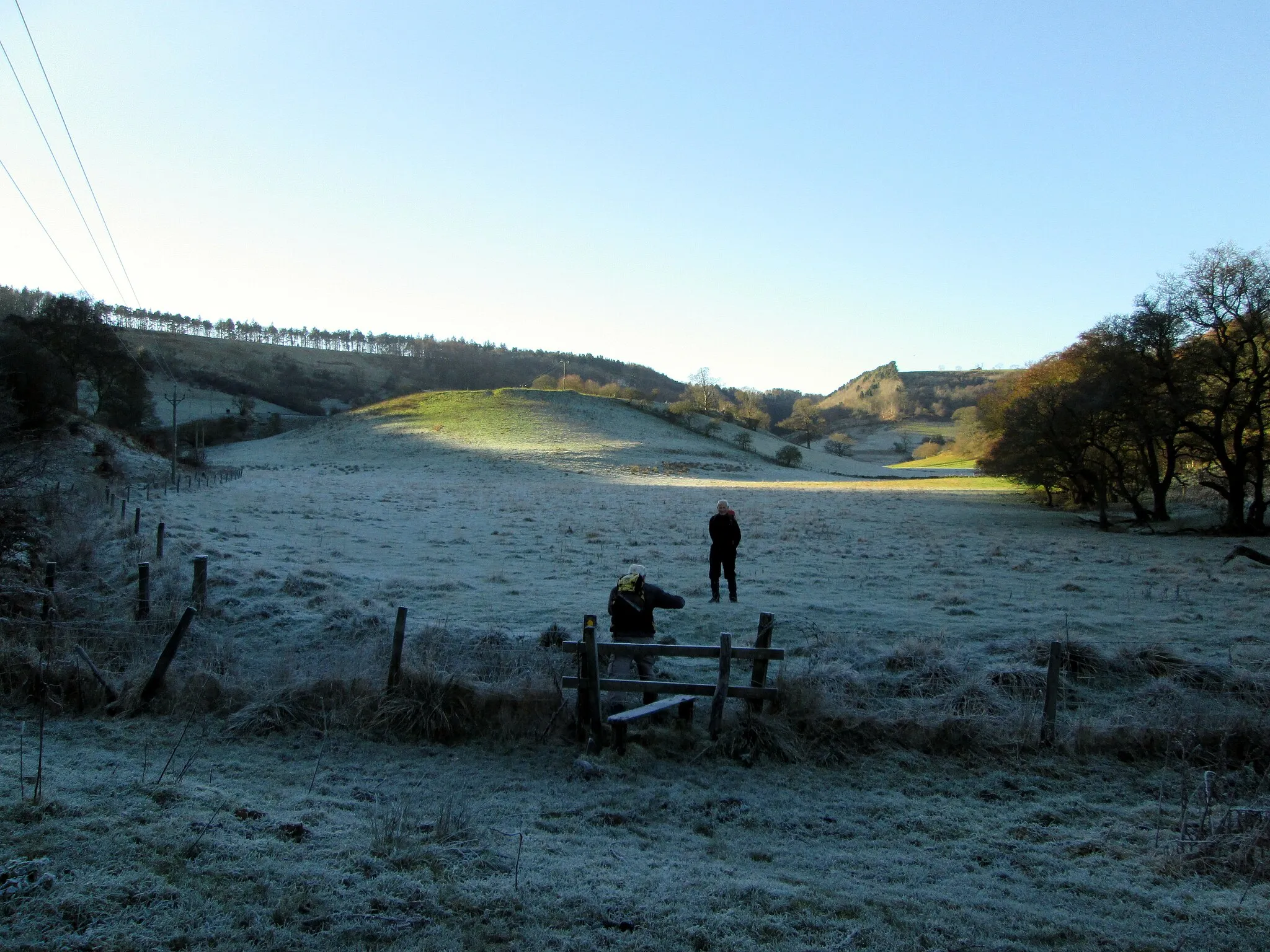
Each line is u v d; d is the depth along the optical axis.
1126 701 10.51
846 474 110.19
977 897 5.76
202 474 56.38
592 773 7.96
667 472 88.50
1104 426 37.25
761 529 32.16
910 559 23.36
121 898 4.57
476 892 5.12
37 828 5.30
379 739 8.73
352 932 4.52
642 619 10.05
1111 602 16.48
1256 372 33.53
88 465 39.38
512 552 23.59
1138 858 6.63
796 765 8.46
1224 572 21.17
